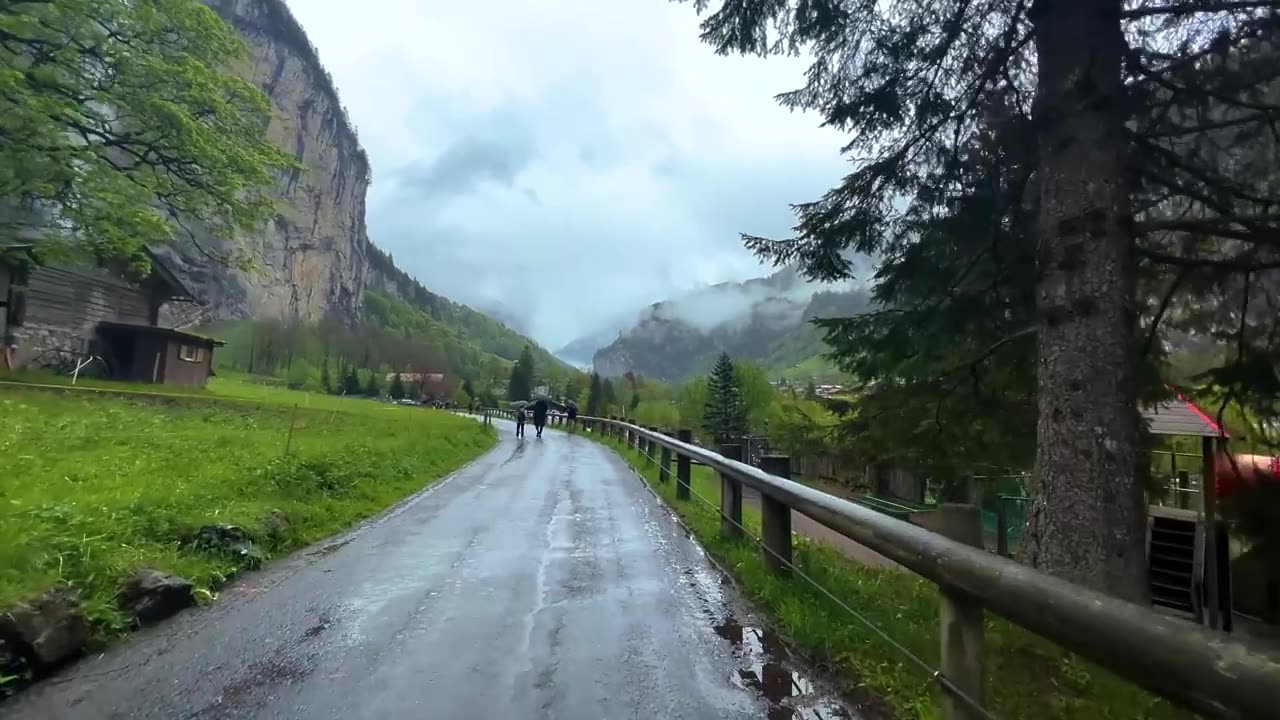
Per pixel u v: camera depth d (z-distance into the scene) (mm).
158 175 23969
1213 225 5660
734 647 4316
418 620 4742
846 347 8555
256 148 26906
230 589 5473
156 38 23125
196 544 5922
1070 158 5430
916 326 7953
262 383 82625
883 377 9125
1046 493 5336
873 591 5707
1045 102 5664
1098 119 5402
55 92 20203
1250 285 6582
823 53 7023
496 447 23812
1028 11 5918
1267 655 1489
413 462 13945
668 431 15734
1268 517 7789
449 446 19391
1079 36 5469
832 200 7520
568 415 41344
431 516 8906
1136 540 5059
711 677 3859
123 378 32531
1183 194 6070
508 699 3529
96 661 3986
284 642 4312
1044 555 5258
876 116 7227
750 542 6902
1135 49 6039
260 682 3719
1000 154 7125
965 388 8781
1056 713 3457
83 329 30891
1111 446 5105
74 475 8438
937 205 7562
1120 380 5188
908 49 6879
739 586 5699
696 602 5246
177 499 6871
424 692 3602
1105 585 4949
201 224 25328
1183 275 6609
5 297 26969
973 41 6809
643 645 4320
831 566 6371
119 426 14211
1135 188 6305
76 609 4090
